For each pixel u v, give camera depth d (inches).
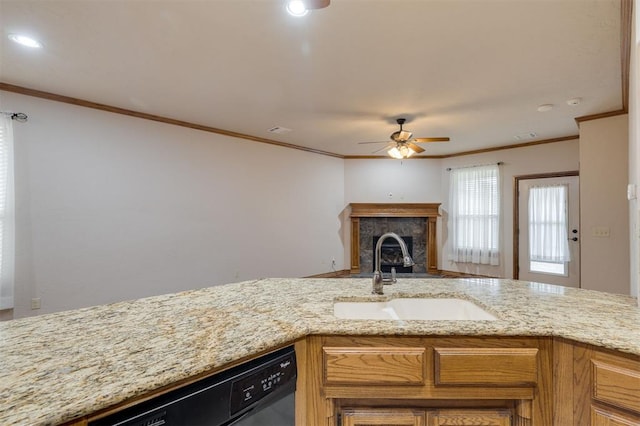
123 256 144.3
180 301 61.2
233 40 87.4
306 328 46.0
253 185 197.8
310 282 80.3
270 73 107.8
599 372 41.3
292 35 84.8
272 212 208.4
